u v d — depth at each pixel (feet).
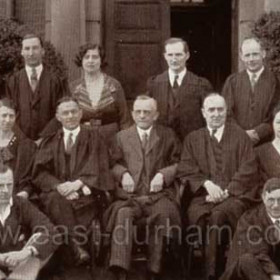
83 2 46.37
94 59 38.06
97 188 35.24
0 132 35.91
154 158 35.88
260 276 32.14
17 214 33.09
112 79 38.52
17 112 38.47
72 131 35.78
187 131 37.81
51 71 42.14
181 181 35.68
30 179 35.60
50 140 35.83
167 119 37.88
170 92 37.93
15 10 49.98
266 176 35.70
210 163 35.58
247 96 38.01
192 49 64.23
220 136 35.76
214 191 34.86
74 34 45.70
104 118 38.04
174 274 34.88
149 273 34.22
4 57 43.55
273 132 37.50
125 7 51.13
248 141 35.70
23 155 35.76
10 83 38.73
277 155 35.63
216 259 34.14
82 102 38.04
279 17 42.86
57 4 45.75
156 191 35.35
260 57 37.91
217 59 62.18
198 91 37.86
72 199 34.88
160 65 51.57
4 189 32.86
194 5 64.13
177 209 34.65
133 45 51.34
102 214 35.27
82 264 34.65
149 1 51.39
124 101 38.50
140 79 51.52
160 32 51.60
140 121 36.06
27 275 32.40
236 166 35.50
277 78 38.91
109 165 35.86
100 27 49.19
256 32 42.91
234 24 51.55
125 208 34.17
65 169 35.47
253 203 35.12
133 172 35.78
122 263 33.45
